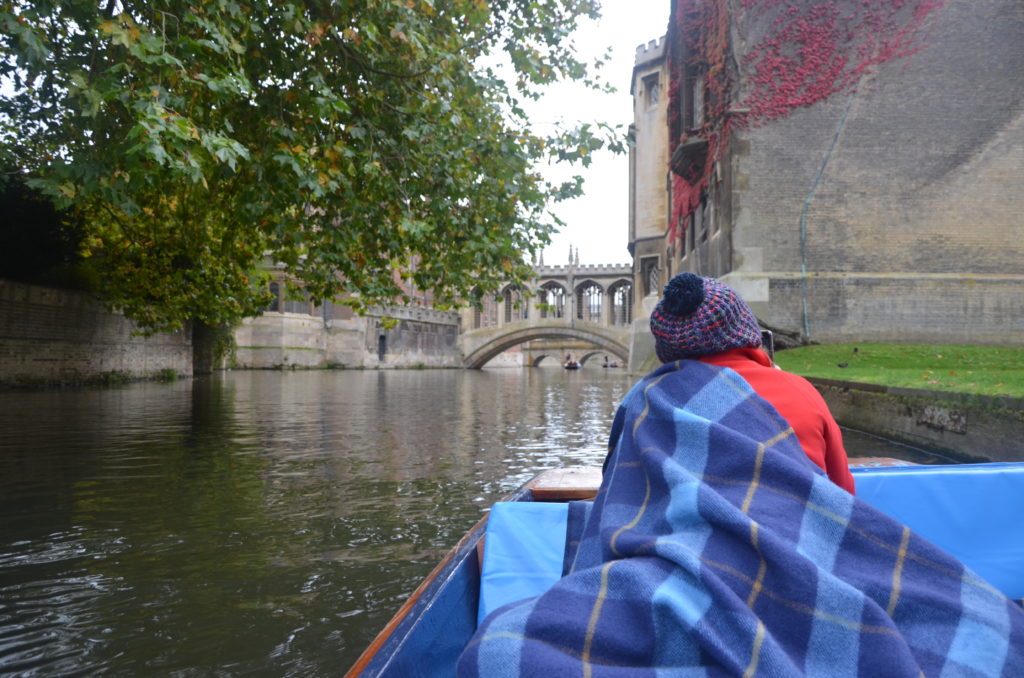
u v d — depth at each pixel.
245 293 14.60
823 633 0.95
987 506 2.01
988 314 19.59
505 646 0.97
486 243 7.86
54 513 5.39
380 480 6.89
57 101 6.68
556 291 82.31
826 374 14.07
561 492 2.99
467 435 10.95
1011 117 20.12
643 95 45.91
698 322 1.38
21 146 8.65
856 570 1.06
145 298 15.98
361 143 7.21
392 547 4.55
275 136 6.50
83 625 3.23
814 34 20.70
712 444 1.18
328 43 6.84
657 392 1.33
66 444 9.01
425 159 7.66
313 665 2.83
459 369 71.19
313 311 55.06
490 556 1.96
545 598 1.06
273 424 11.98
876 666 0.92
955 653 0.98
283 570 4.06
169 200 10.23
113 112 6.05
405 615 1.53
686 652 0.95
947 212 20.09
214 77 5.72
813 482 1.12
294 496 6.09
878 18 20.55
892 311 19.83
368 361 58.97
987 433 7.68
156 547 4.52
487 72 8.08
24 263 17.28
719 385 1.28
